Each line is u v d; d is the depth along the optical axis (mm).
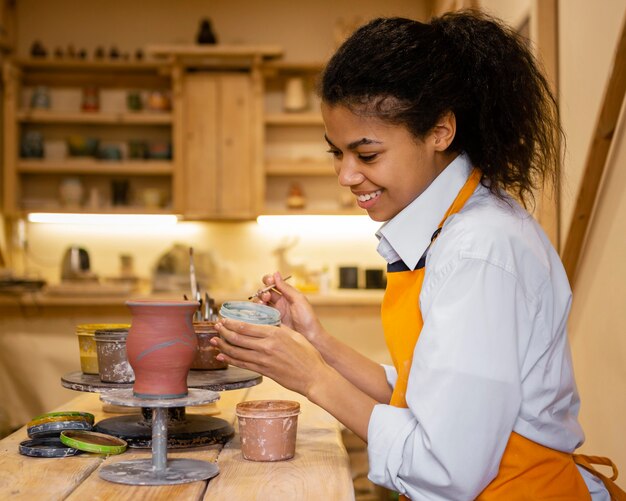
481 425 1120
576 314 2566
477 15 1393
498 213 1254
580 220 2363
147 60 5078
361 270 5207
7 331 4488
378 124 1235
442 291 1179
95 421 1579
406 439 1177
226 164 5020
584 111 2428
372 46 1238
